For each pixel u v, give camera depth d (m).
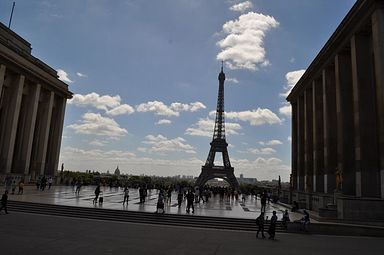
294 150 111.69
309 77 89.25
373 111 57.69
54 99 119.12
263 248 29.64
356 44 60.28
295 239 36.38
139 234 33.47
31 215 42.53
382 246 33.16
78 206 48.12
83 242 27.38
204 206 64.19
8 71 92.75
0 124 92.38
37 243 25.78
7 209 45.50
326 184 71.81
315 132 83.38
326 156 73.31
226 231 40.16
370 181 55.25
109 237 30.58
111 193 88.38
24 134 100.31
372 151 56.25
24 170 97.88
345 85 66.88
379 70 51.47
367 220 45.00
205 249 27.53
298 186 100.62
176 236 33.62
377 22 52.47
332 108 74.88
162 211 48.06
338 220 45.38
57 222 38.16
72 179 122.00
